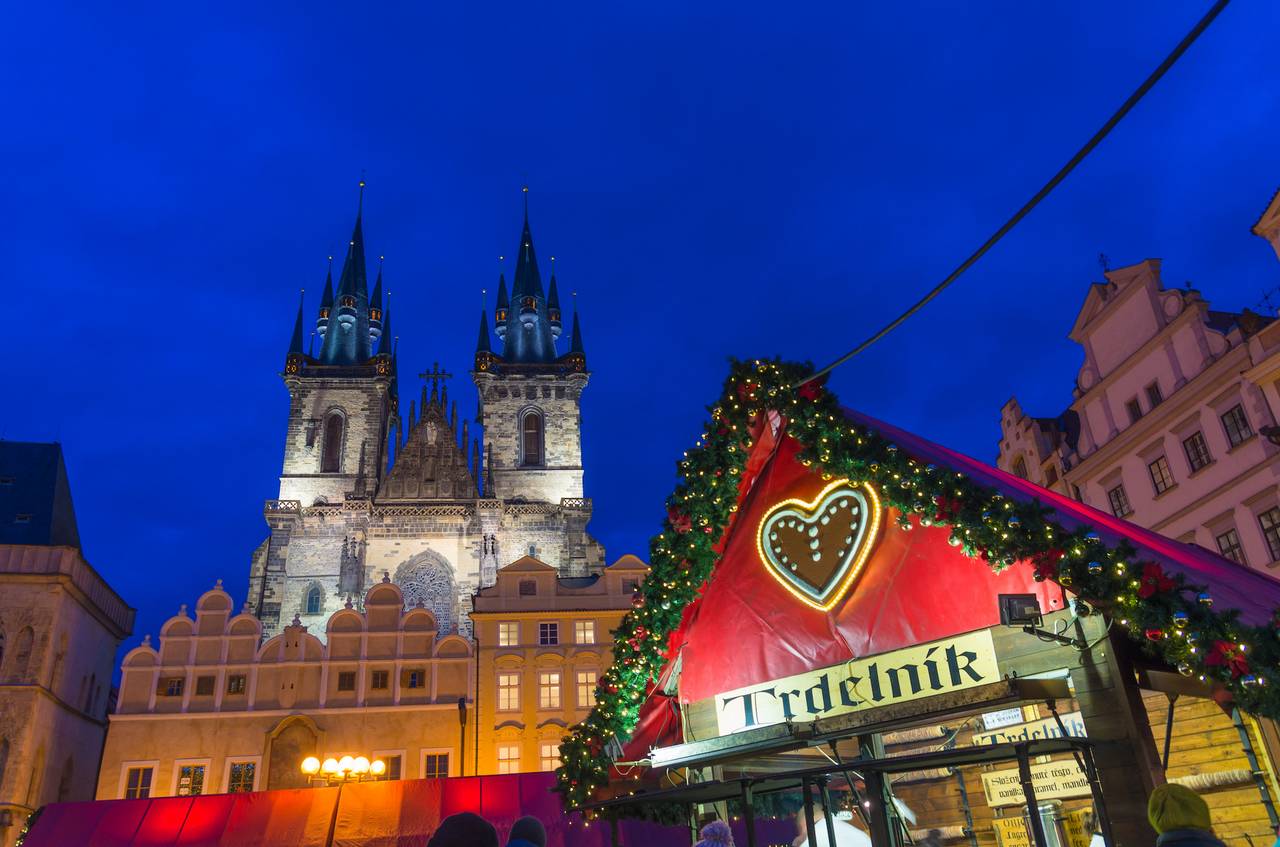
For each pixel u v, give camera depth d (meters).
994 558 9.09
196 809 32.81
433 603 76.38
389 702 42.34
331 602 75.56
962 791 14.74
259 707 41.50
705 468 12.14
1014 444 46.12
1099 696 8.60
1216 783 11.63
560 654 44.06
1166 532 34.69
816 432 11.09
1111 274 38.50
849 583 11.19
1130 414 37.06
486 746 41.81
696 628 12.62
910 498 9.89
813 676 11.04
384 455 90.25
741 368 12.08
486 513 79.69
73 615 44.31
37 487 50.09
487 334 93.81
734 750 11.01
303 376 88.38
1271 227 30.88
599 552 80.50
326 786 37.53
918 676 10.06
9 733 39.19
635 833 32.28
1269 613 8.30
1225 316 33.94
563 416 90.00
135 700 41.06
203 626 43.16
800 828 13.54
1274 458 29.67
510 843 6.42
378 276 108.50
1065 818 12.54
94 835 31.78
